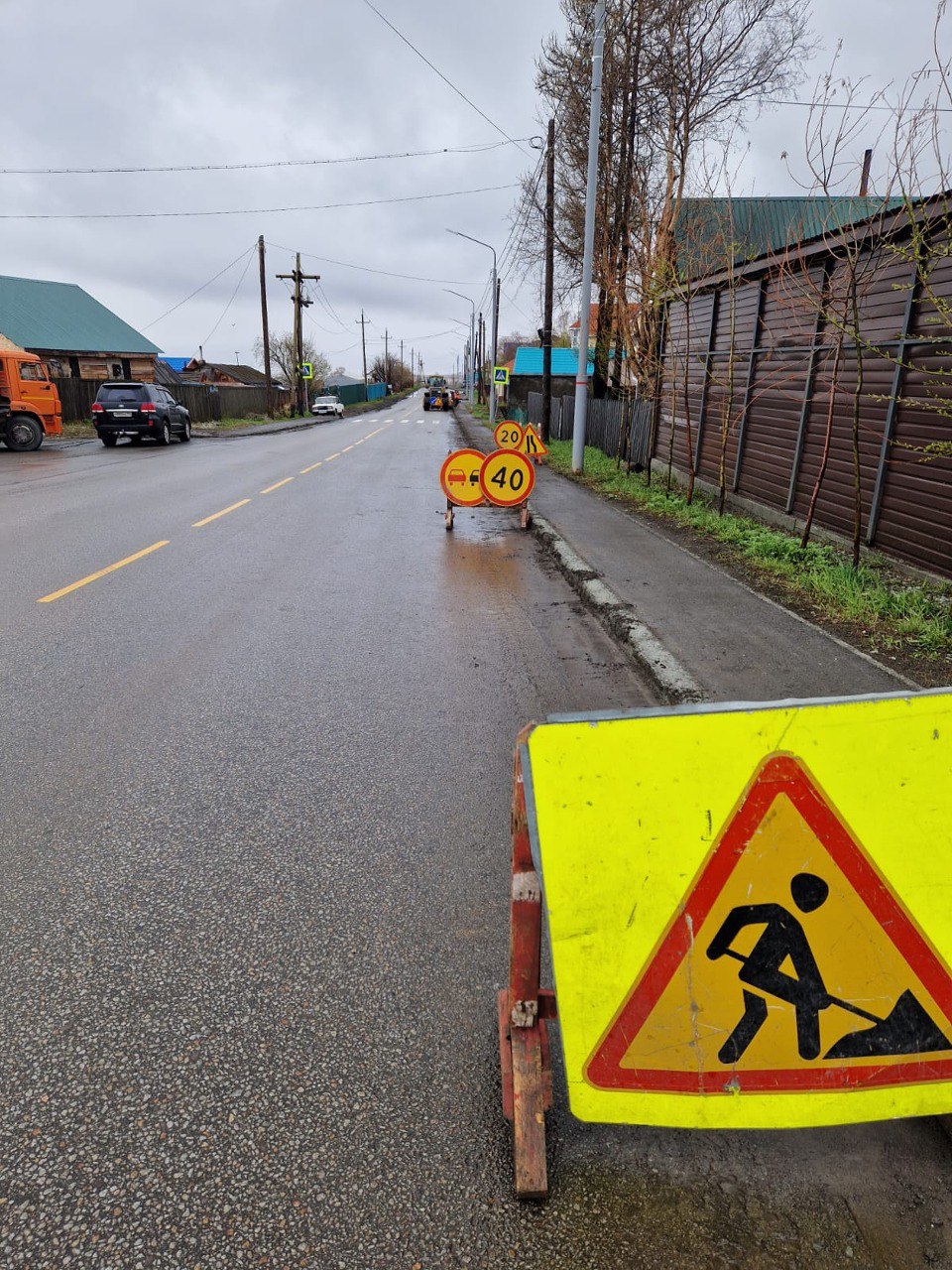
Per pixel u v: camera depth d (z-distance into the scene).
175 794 3.49
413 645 5.66
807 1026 1.72
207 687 4.76
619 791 1.66
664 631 5.52
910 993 1.72
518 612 6.60
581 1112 1.70
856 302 7.19
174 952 2.52
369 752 3.93
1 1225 1.67
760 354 10.49
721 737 1.64
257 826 3.23
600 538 9.21
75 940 2.57
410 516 11.69
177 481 15.11
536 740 1.65
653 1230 1.68
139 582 7.29
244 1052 2.14
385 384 126.06
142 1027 2.22
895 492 7.28
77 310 36.12
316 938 2.59
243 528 10.30
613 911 1.68
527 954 1.77
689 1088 1.71
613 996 1.70
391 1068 2.10
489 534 10.37
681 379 13.84
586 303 15.60
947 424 6.52
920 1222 1.71
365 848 3.09
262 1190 1.76
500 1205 1.74
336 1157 1.85
